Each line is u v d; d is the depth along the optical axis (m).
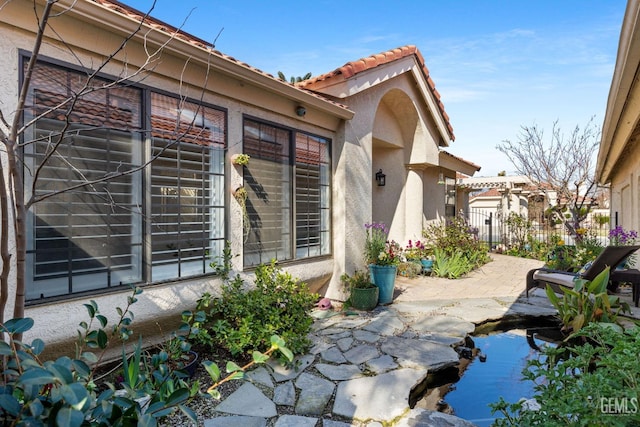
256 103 5.65
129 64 4.14
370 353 4.84
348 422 3.34
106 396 1.66
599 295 5.43
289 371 4.32
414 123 10.43
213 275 5.09
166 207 4.59
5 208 2.04
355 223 7.68
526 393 4.17
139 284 4.28
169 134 4.58
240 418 3.37
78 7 3.45
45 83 3.58
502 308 6.99
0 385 1.62
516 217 17.02
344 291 7.32
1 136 2.06
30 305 3.44
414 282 9.55
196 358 4.20
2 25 3.28
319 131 7.07
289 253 6.48
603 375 2.43
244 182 5.66
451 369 4.68
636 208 9.42
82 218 3.88
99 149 3.99
